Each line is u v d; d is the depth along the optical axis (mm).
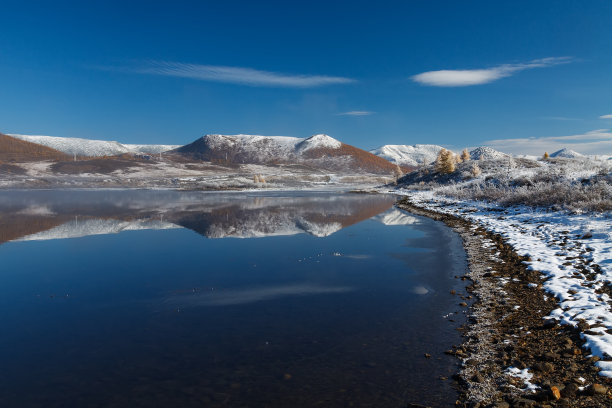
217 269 12008
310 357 6059
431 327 7133
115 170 135000
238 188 89875
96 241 17156
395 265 12234
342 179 159875
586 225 14531
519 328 6824
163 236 18453
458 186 47500
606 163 34594
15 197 51719
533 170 39531
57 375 5609
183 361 6000
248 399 4934
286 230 20297
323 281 10555
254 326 7395
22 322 7715
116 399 4977
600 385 4715
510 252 12891
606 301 7477
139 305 8727
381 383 5230
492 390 4902
